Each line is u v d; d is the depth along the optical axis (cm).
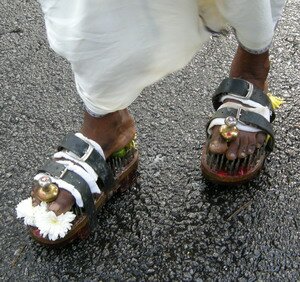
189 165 139
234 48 174
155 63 99
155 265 120
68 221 115
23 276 119
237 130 121
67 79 167
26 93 163
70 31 94
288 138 144
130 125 126
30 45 180
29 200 119
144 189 134
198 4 100
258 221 127
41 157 145
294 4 186
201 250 122
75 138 120
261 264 119
